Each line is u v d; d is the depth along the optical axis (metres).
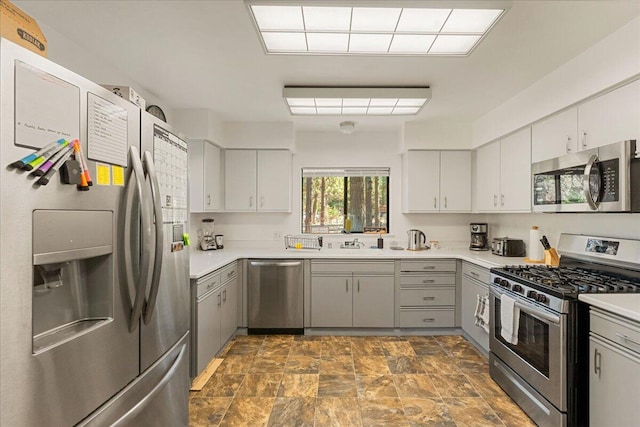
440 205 3.92
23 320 0.80
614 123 1.96
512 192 3.09
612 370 1.55
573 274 2.28
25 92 0.80
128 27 1.88
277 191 3.91
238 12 1.74
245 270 3.52
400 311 3.50
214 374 2.64
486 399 2.28
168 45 2.08
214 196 3.69
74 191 0.95
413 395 2.33
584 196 2.08
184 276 1.73
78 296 1.07
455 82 2.67
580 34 1.95
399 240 4.27
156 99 3.06
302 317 3.52
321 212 4.35
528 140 2.85
